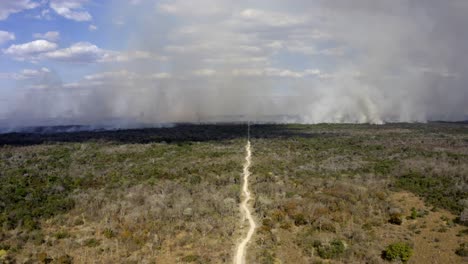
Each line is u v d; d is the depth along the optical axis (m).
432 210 67.38
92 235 60.22
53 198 76.88
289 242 56.97
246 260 51.47
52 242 57.28
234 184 86.31
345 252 53.12
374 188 79.62
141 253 53.72
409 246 54.28
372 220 63.91
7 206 71.88
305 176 90.38
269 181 87.19
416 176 88.44
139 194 78.25
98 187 86.19
